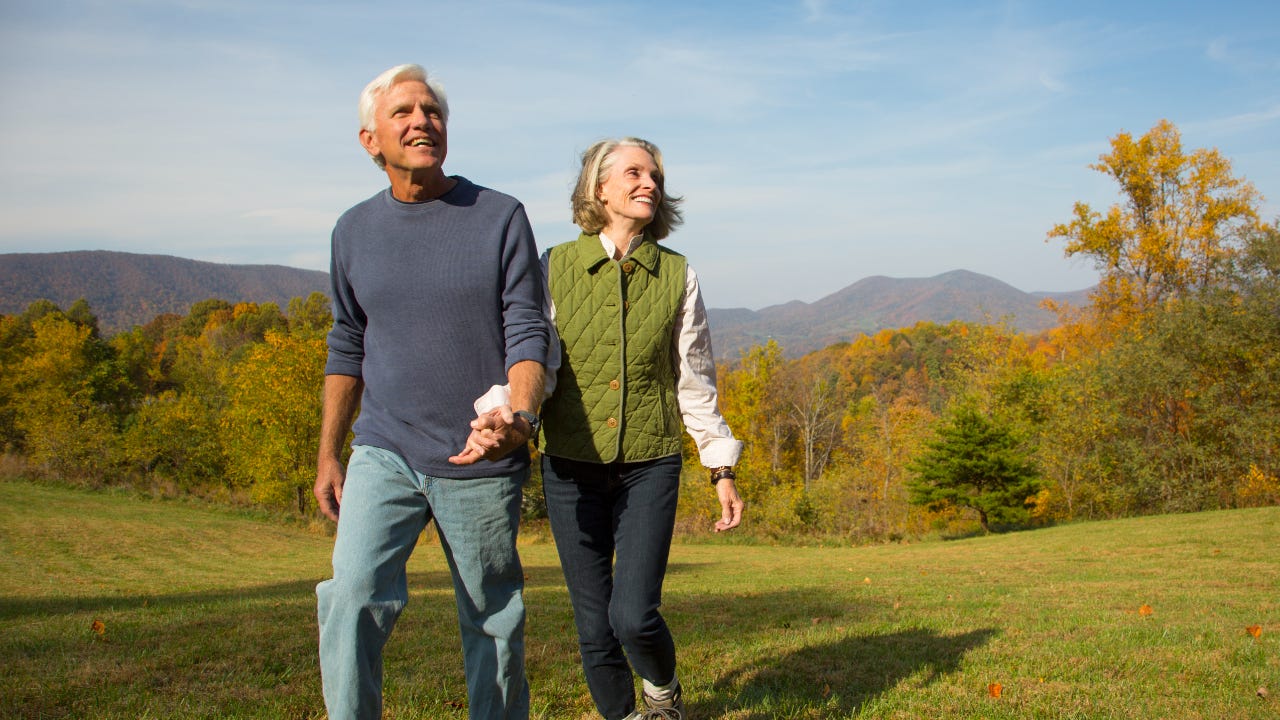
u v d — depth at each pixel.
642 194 2.52
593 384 2.49
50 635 5.30
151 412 47.31
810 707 3.36
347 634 1.85
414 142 1.98
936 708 3.36
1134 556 14.53
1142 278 35.00
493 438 1.77
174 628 5.56
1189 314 26.22
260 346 35.16
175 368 74.44
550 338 2.10
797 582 12.02
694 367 2.64
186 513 34.69
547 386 2.41
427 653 4.62
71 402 47.44
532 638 5.30
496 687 2.07
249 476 37.66
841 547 29.75
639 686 3.68
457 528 1.98
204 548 26.83
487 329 2.03
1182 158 33.69
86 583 17.98
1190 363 26.42
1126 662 4.29
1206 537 16.19
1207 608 6.99
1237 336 24.84
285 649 4.66
